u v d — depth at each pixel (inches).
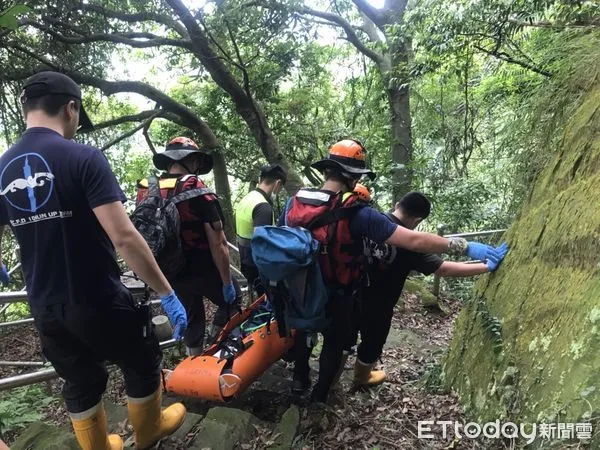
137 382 91.9
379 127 380.5
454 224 296.0
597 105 102.3
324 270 107.4
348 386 137.7
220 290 132.0
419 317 237.6
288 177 370.6
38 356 189.9
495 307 110.4
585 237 84.4
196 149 126.3
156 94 378.9
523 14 162.9
